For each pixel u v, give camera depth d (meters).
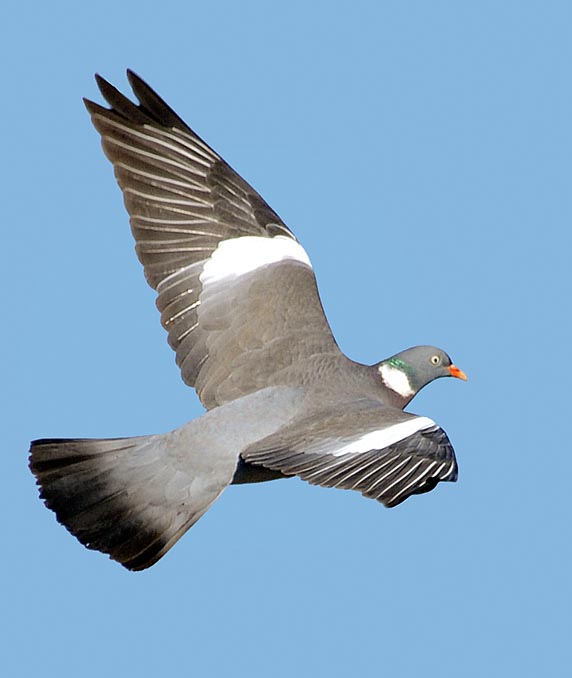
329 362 15.54
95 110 15.84
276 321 15.67
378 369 16.27
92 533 14.28
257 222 16.20
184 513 14.30
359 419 14.30
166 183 16.06
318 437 14.16
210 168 16.27
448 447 13.87
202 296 15.81
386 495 13.38
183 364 15.66
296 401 15.01
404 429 13.92
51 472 14.46
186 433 14.62
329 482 13.53
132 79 16.02
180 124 16.20
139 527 14.30
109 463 14.49
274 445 14.23
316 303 15.90
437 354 16.55
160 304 15.81
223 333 15.66
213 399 15.40
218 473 14.42
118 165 15.88
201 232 16.05
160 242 15.93
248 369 15.43
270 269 15.97
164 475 14.45
